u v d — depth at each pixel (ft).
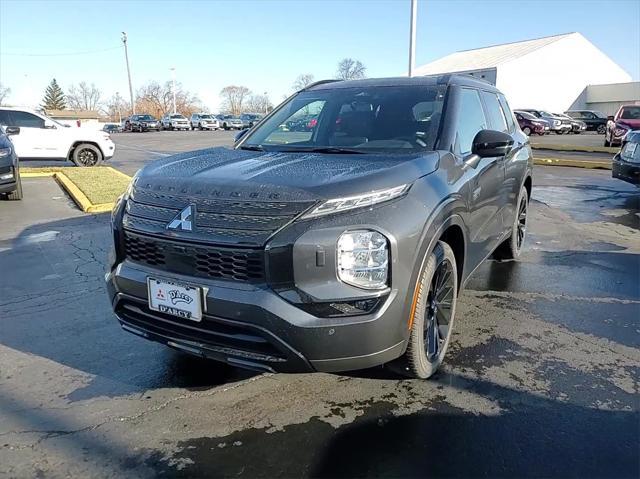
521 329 12.82
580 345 11.94
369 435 8.63
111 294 9.85
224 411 9.35
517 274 17.21
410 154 10.40
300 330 7.86
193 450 8.27
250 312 7.99
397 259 8.27
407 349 9.39
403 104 12.45
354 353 8.15
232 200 8.46
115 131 171.42
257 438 8.57
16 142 47.37
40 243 21.35
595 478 7.57
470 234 11.70
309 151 11.51
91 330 12.84
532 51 151.53
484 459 8.00
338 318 8.01
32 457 8.08
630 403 9.50
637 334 12.55
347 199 8.20
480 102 14.32
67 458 8.07
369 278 8.10
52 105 341.41
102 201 29.68
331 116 12.80
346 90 13.66
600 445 8.31
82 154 50.80
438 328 10.57
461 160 11.35
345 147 11.58
